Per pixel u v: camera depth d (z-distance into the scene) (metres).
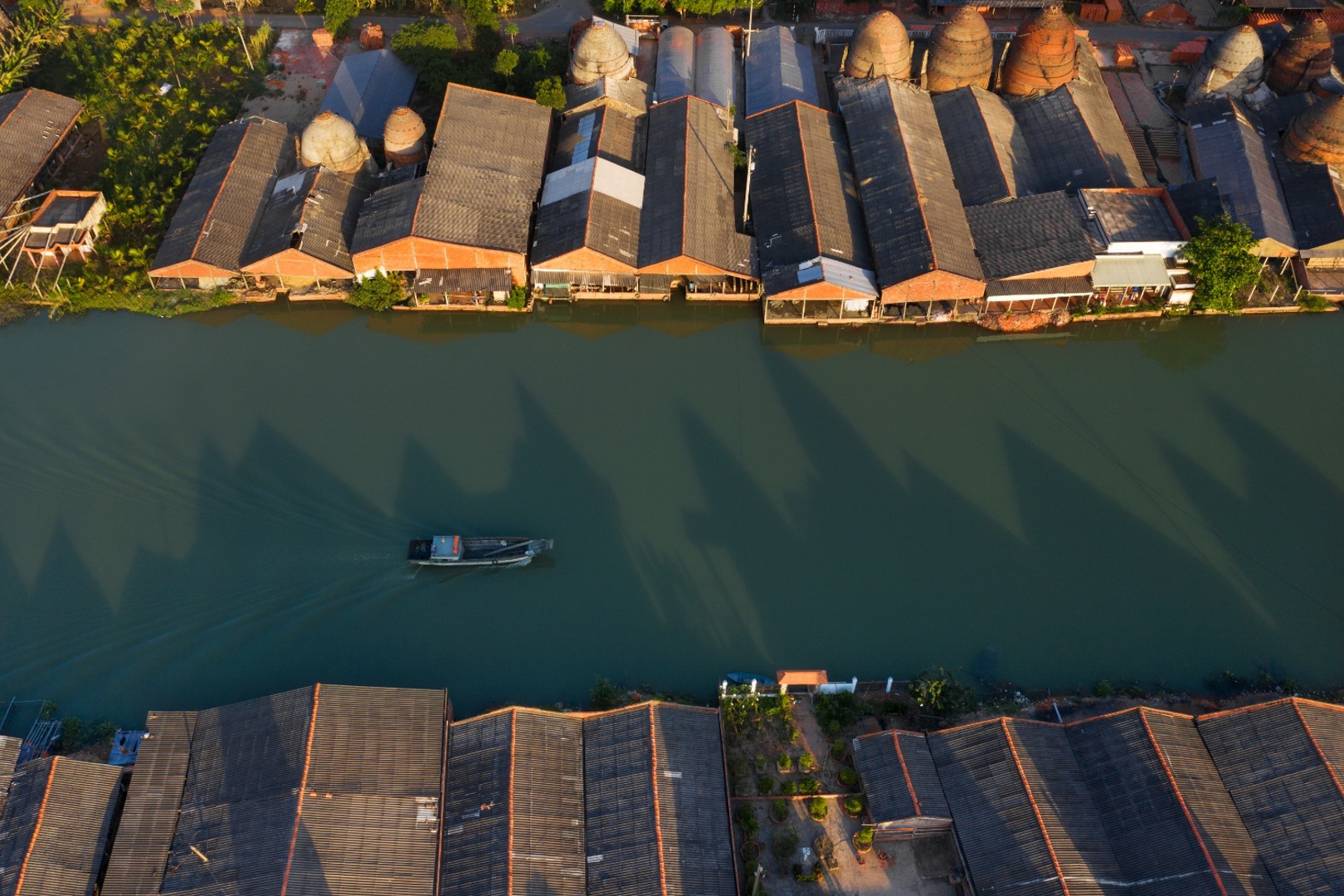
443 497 100.69
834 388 112.00
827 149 126.94
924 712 86.06
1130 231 114.50
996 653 90.44
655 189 121.62
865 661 90.12
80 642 89.75
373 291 115.50
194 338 116.00
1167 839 72.75
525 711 79.12
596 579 95.25
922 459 104.88
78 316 117.56
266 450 104.19
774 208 120.00
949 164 124.75
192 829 73.50
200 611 92.00
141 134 135.38
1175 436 106.88
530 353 115.50
